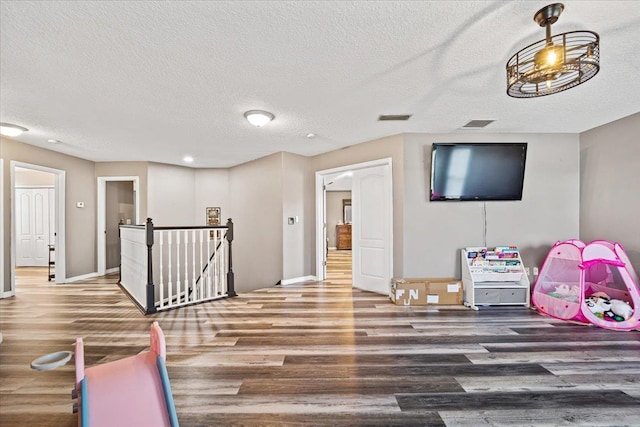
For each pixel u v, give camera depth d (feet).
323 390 6.23
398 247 13.60
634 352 7.93
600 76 8.13
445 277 13.32
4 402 5.87
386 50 6.90
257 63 7.40
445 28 6.13
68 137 13.85
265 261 17.95
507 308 11.96
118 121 11.58
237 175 20.61
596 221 12.48
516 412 5.52
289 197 17.06
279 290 15.21
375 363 7.38
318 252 17.71
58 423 5.27
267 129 12.75
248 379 6.64
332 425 5.20
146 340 8.76
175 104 9.91
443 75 8.09
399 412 5.54
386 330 9.57
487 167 12.80
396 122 11.93
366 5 5.44
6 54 6.84
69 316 11.03
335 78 8.21
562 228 13.26
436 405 5.74
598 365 7.24
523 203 13.32
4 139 14.01
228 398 5.95
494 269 12.38
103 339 8.86
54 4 5.25
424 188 13.42
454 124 12.18
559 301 10.77
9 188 14.23
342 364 7.32
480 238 13.32
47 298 13.74
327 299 13.41
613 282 11.24
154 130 12.80
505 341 8.69
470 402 5.83
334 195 37.22
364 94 9.26
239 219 20.31
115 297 13.88
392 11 5.61
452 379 6.64
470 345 8.41
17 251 23.84
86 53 6.85
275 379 6.64
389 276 13.85
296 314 11.21
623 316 9.76
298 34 6.27
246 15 5.65
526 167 13.26
